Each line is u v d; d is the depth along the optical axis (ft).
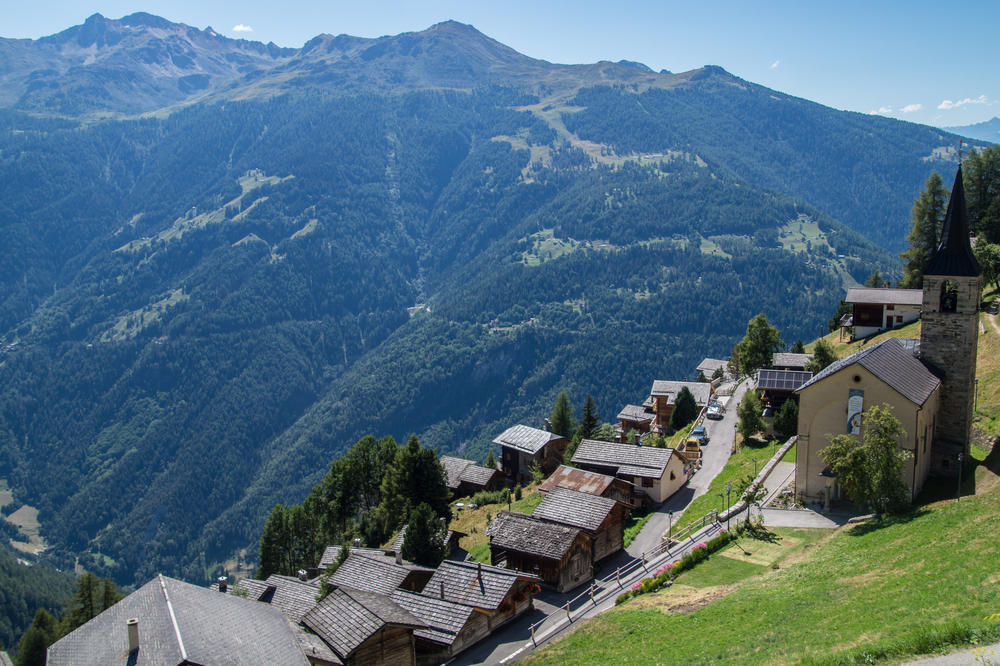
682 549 177.88
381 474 308.81
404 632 137.80
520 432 344.28
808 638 99.09
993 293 323.16
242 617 120.37
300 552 273.13
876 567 123.75
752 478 191.42
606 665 116.26
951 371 186.29
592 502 196.75
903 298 360.28
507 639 154.61
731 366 448.24
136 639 106.52
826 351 293.23
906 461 167.43
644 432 373.20
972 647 79.66
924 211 408.67
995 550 108.99
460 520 277.85
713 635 116.47
